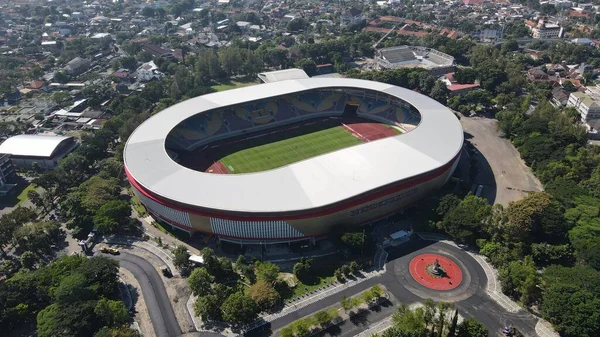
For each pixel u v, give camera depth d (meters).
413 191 131.50
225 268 108.50
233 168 161.12
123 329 88.44
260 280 103.31
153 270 113.19
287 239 119.19
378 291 99.81
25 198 148.62
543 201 118.94
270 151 173.25
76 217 126.69
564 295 92.50
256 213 111.88
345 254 113.94
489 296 103.25
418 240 122.81
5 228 120.69
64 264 106.38
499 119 193.50
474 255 116.44
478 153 172.75
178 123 162.75
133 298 104.19
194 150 174.88
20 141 171.50
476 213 118.56
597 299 91.00
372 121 197.25
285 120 198.00
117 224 124.69
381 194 123.38
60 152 171.75
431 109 172.38
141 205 140.88
